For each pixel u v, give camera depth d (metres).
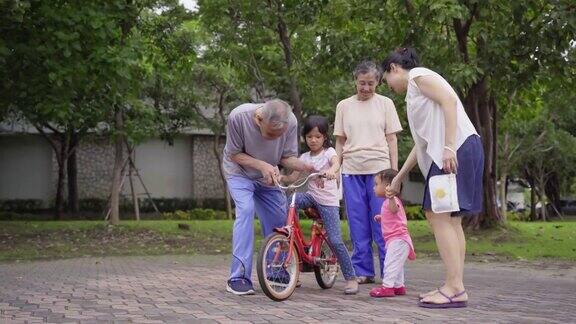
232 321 4.64
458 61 11.91
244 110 6.01
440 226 5.29
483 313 5.02
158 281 7.52
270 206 6.41
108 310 5.32
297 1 13.87
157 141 28.95
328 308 5.27
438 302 5.26
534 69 12.16
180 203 28.78
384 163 7.00
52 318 4.99
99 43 12.18
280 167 6.85
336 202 6.38
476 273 8.62
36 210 27.14
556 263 9.99
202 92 23.69
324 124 6.64
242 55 16.88
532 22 12.09
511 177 36.69
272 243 5.72
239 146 6.05
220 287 6.82
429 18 11.13
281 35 15.24
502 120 18.50
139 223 16.45
